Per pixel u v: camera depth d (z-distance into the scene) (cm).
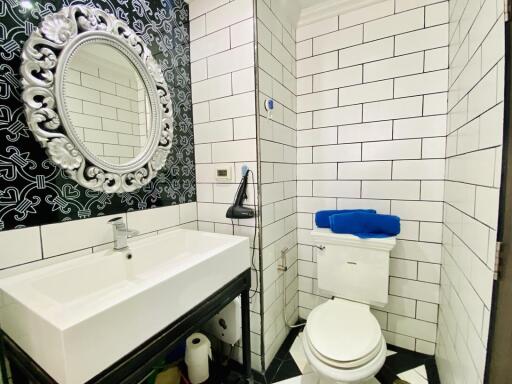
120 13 104
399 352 145
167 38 127
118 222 99
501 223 63
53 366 55
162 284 73
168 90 126
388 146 142
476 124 82
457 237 103
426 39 129
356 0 141
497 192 65
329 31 152
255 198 128
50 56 81
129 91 109
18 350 67
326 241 137
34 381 62
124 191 108
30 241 81
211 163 141
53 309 59
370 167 148
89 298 87
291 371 137
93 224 98
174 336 78
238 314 130
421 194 136
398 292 146
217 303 97
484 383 70
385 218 129
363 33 143
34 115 78
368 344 100
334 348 99
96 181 96
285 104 151
